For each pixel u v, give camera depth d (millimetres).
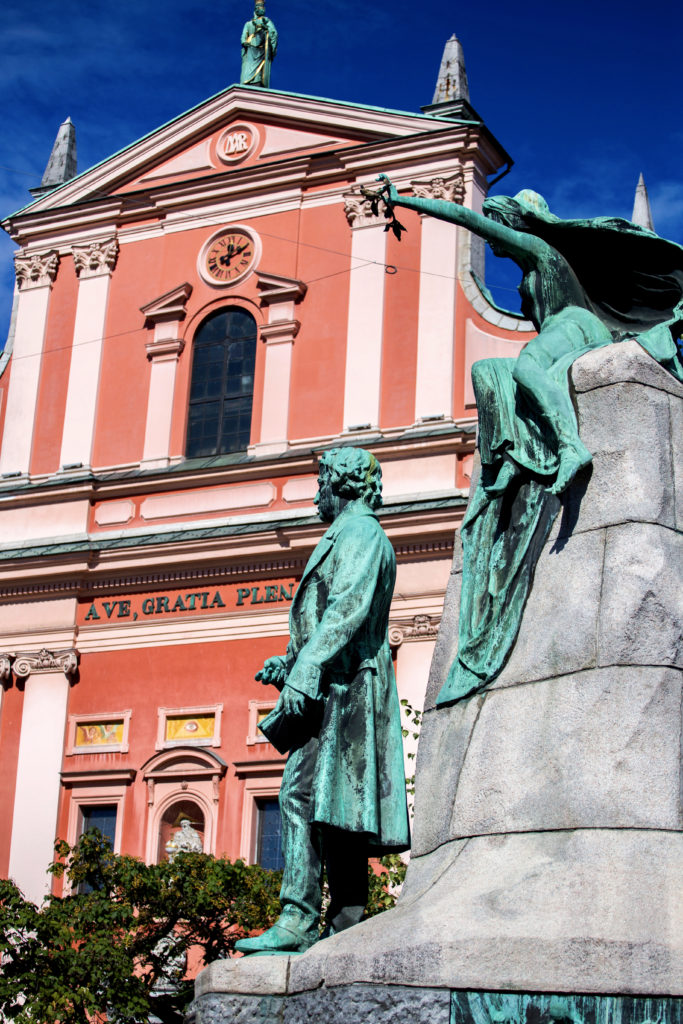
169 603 25297
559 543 5496
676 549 5363
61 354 27688
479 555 5828
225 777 23938
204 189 27547
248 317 26766
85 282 27984
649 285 6234
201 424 26453
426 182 25969
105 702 25156
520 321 24719
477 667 5566
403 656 23109
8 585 26156
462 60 27312
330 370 25625
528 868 4855
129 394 27031
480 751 5301
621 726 5023
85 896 18312
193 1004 5211
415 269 25641
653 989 4449
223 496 25641
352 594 5566
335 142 26969
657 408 5543
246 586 24922
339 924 5562
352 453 6062
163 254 27656
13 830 24703
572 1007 4469
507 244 6230
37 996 16359
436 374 24828
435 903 4887
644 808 4887
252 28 28547
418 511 23469
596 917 4617
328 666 5480
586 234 6207
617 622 5180
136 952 18469
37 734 25172
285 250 26688
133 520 26141
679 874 4762
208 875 18594
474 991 4586
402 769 5547
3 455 27281
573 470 5418
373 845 5473
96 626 25594
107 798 24500
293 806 5539
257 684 24359
